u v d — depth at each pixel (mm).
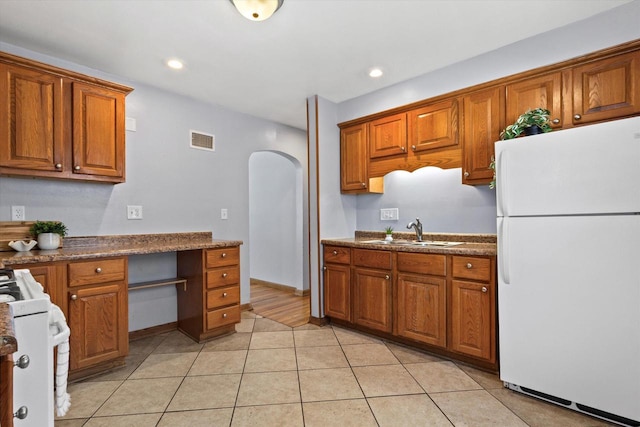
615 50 1927
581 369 1704
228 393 1956
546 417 1707
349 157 3377
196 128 3344
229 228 3621
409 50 2424
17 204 2293
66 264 2016
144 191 2955
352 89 3137
